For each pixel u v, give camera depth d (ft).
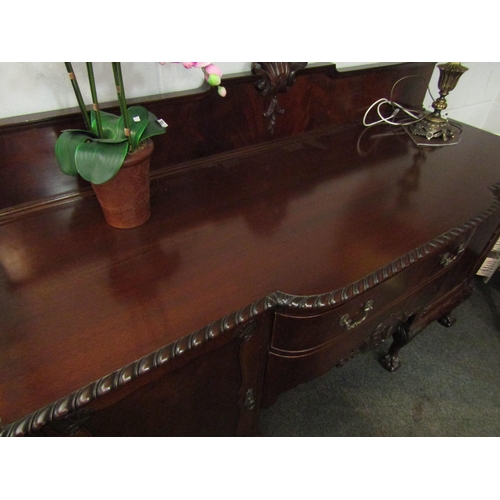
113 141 1.73
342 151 3.15
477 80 4.75
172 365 1.54
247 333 1.79
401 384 3.97
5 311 1.58
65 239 2.01
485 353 4.34
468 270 3.62
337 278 1.89
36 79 1.96
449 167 3.01
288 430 3.51
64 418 1.31
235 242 2.08
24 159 2.01
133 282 1.77
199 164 2.73
